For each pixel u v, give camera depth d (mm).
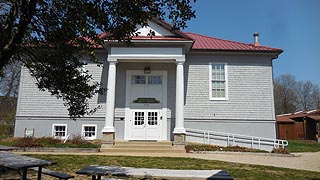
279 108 67125
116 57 16438
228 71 18797
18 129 17891
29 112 18078
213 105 18391
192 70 18734
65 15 4863
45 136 17703
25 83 18359
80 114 6027
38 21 5031
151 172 5926
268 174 9219
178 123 15820
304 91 69062
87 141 16562
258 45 20203
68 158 11305
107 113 15852
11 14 4316
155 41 16312
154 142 16141
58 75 5523
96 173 5703
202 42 20609
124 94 18312
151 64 18641
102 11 4664
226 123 18203
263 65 18906
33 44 5312
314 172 10172
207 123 18188
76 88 5699
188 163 10938
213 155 14422
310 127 35469
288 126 36125
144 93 18406
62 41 5230
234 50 18672
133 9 4629
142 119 18109
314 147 22609
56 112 18109
